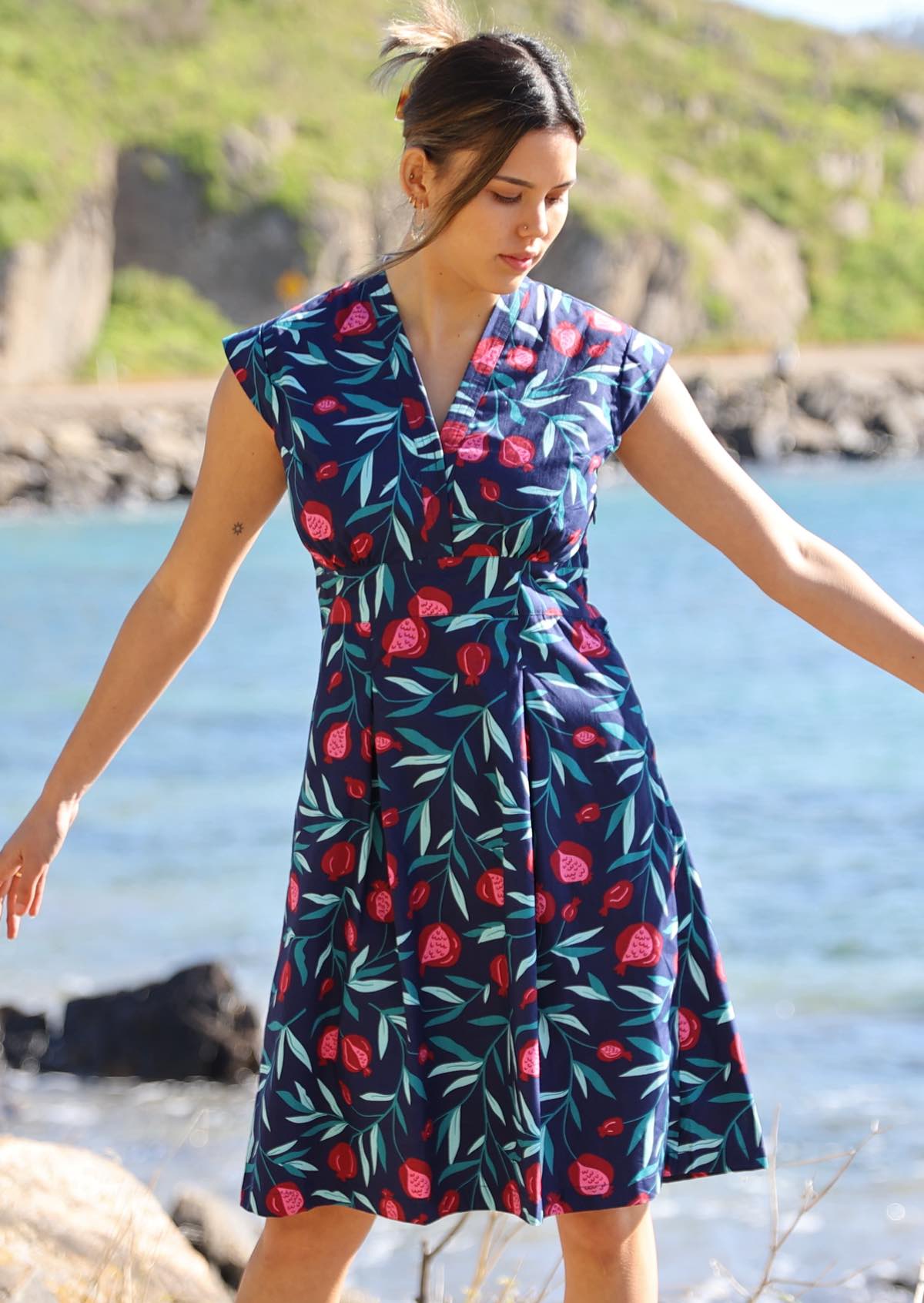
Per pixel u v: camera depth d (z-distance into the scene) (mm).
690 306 102000
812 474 77312
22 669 35812
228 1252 8234
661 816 4449
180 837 22719
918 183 123625
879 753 26984
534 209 4191
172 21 102375
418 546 4289
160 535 60250
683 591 45219
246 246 92688
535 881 4270
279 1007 4426
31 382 85188
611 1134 4312
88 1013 15250
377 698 4320
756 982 16719
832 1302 10164
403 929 4277
